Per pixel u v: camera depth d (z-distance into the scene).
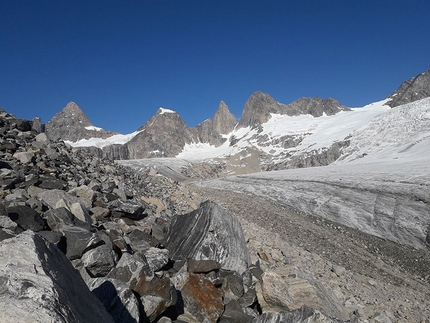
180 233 9.06
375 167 62.31
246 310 7.09
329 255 19.44
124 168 19.81
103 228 8.03
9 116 14.23
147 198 13.88
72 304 3.19
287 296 7.28
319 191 43.91
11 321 2.59
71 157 13.62
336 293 10.56
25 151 11.17
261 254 11.56
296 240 21.80
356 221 29.64
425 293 15.08
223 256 8.24
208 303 6.48
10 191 7.81
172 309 6.05
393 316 10.16
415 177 42.22
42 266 3.30
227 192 50.75
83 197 9.36
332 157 124.25
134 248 7.74
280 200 41.28
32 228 5.93
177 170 141.25
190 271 7.37
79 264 5.64
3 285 2.95
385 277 16.77
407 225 26.70
